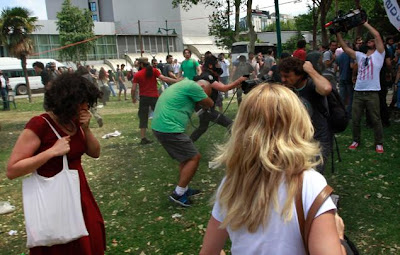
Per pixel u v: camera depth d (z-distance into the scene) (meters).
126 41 55.81
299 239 1.29
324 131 3.41
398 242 3.36
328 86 3.15
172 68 13.46
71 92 2.33
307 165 1.33
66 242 2.34
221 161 1.48
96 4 68.44
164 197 4.80
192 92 4.29
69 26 41.34
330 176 4.95
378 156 5.60
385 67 7.07
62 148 2.33
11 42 19.64
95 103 2.59
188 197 4.62
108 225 4.14
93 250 2.54
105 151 7.33
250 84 4.17
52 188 2.30
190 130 8.41
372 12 21.45
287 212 1.28
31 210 2.29
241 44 27.75
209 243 1.51
